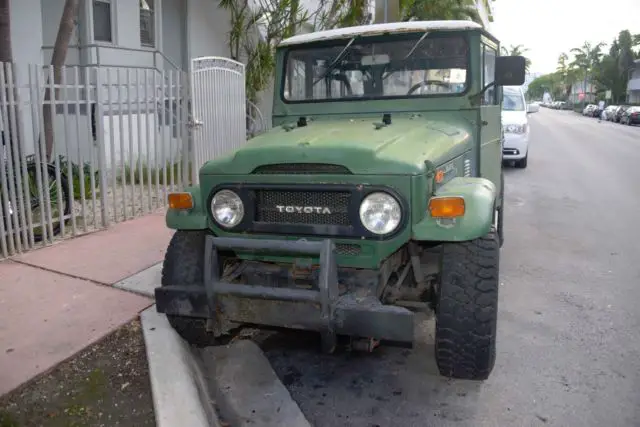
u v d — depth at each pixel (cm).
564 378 390
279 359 426
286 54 512
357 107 491
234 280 380
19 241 599
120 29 1121
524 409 354
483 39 479
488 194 363
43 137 622
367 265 345
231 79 946
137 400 346
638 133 2911
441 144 392
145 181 910
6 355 395
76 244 636
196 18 1310
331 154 341
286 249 330
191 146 864
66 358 392
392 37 478
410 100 481
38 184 616
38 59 1020
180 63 1299
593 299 532
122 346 412
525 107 1423
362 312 320
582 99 9406
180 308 360
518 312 502
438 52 473
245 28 1353
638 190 1098
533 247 706
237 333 460
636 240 736
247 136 1135
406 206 332
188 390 345
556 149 1923
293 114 510
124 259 588
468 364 347
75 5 808
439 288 351
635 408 354
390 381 391
